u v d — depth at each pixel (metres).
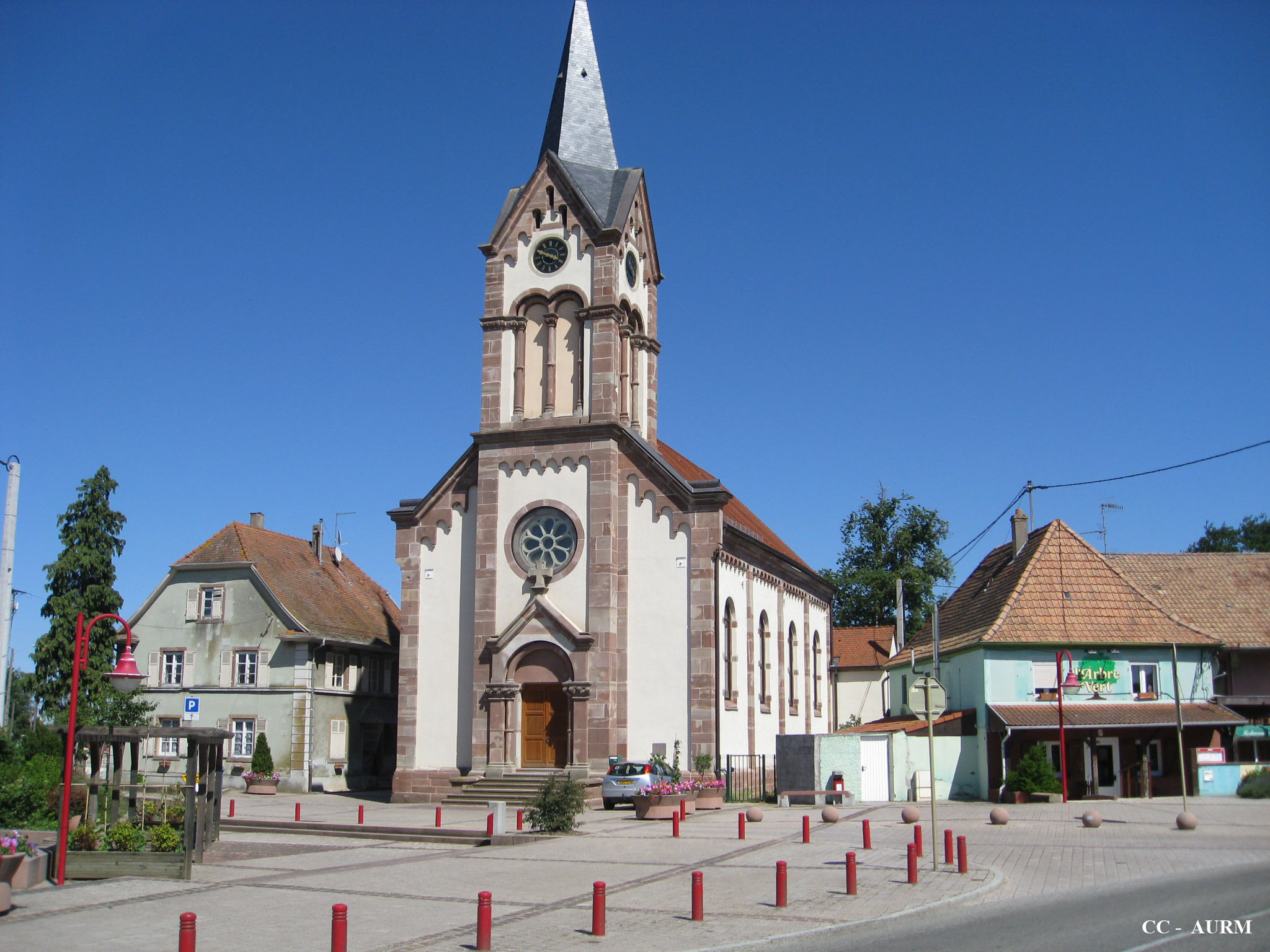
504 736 39.69
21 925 17.34
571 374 42.59
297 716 52.28
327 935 16.53
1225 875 20.58
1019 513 51.06
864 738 39.47
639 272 45.72
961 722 40.97
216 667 54.00
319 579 59.56
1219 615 45.94
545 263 43.38
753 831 29.58
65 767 21.73
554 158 43.72
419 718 41.72
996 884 19.69
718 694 39.12
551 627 39.88
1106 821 30.84
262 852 27.16
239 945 15.91
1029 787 37.16
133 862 22.27
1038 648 40.69
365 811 37.97
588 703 39.09
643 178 45.66
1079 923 15.88
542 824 29.64
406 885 21.36
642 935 16.20
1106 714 39.62
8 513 34.41
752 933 16.11
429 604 42.50
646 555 40.34
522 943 15.76
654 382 46.16
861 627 76.69
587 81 47.34
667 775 35.84
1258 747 43.19
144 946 15.77
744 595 44.72
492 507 41.81
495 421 42.53
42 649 57.06
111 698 47.75
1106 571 43.38
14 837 21.56
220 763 28.44
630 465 41.09
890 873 21.31
